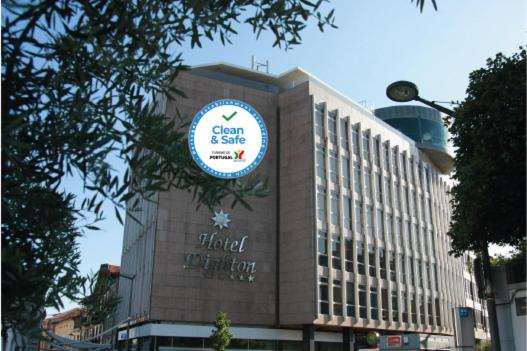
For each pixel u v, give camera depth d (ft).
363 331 140.77
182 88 130.52
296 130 139.33
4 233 12.13
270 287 130.52
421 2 12.21
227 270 125.49
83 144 11.64
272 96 145.79
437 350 59.88
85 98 11.78
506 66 41.55
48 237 12.66
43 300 11.62
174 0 12.28
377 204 152.25
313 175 131.34
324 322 122.52
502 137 40.75
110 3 11.38
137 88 12.80
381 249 148.46
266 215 134.72
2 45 10.47
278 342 127.54
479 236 44.57
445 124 48.29
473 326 40.19
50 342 12.02
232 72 148.05
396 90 37.68
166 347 114.73
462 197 45.37
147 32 11.92
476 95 43.73
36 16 10.44
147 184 11.85
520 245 44.70
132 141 12.04
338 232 134.41
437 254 176.65
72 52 11.28
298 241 129.49
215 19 12.91
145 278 125.80
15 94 10.94
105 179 11.67
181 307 118.21
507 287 41.37
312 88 140.87
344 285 130.21
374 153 157.99
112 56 11.76
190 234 123.24
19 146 10.28
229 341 112.27
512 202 41.83
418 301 157.28
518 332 40.04
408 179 170.81
